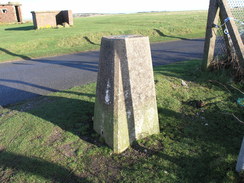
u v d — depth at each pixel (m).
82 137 3.74
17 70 8.66
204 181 2.71
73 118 4.33
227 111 4.39
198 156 3.16
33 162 3.19
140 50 3.21
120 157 3.26
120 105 3.20
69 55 11.41
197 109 4.54
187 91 5.36
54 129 3.97
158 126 3.81
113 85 3.12
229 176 2.64
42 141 3.63
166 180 2.78
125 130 3.36
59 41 14.17
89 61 9.80
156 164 3.06
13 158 3.29
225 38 5.80
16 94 6.04
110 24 23.25
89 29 18.48
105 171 3.00
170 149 3.36
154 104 3.62
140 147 3.46
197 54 9.86
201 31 18.23
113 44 3.03
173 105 4.70
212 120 4.14
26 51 12.62
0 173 3.03
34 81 7.14
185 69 6.98
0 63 10.09
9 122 4.29
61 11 22.39
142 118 3.53
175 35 16.67
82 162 3.17
